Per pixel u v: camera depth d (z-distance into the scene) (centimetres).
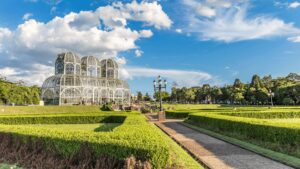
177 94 14112
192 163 1076
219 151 1412
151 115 5200
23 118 3397
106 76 9062
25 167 1093
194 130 2480
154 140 976
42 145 1147
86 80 7831
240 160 1191
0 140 1360
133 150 899
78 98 7469
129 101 9088
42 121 3478
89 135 1082
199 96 13775
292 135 1372
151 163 888
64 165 989
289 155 1269
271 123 1641
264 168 1050
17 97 7544
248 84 11869
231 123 2053
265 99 9056
